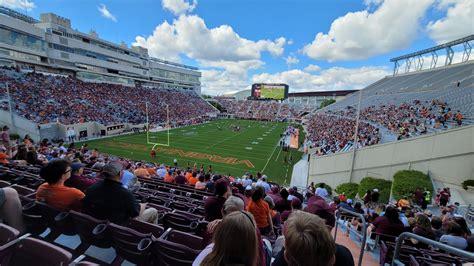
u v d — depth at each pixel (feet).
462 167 42.37
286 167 76.23
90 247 11.05
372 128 85.61
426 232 15.64
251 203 14.52
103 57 178.81
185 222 12.82
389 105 115.03
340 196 37.99
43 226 11.09
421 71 152.76
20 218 10.14
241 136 129.90
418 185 42.24
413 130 65.51
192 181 35.32
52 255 6.75
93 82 155.94
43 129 89.15
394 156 49.62
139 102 163.32
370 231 20.24
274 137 129.29
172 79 264.52
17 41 124.57
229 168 73.67
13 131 89.25
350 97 184.55
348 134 85.87
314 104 312.29
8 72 109.50
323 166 60.80
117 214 10.41
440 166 44.62
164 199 18.49
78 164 16.05
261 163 79.66
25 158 28.27
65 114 106.11
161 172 40.70
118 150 87.97
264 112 257.14
